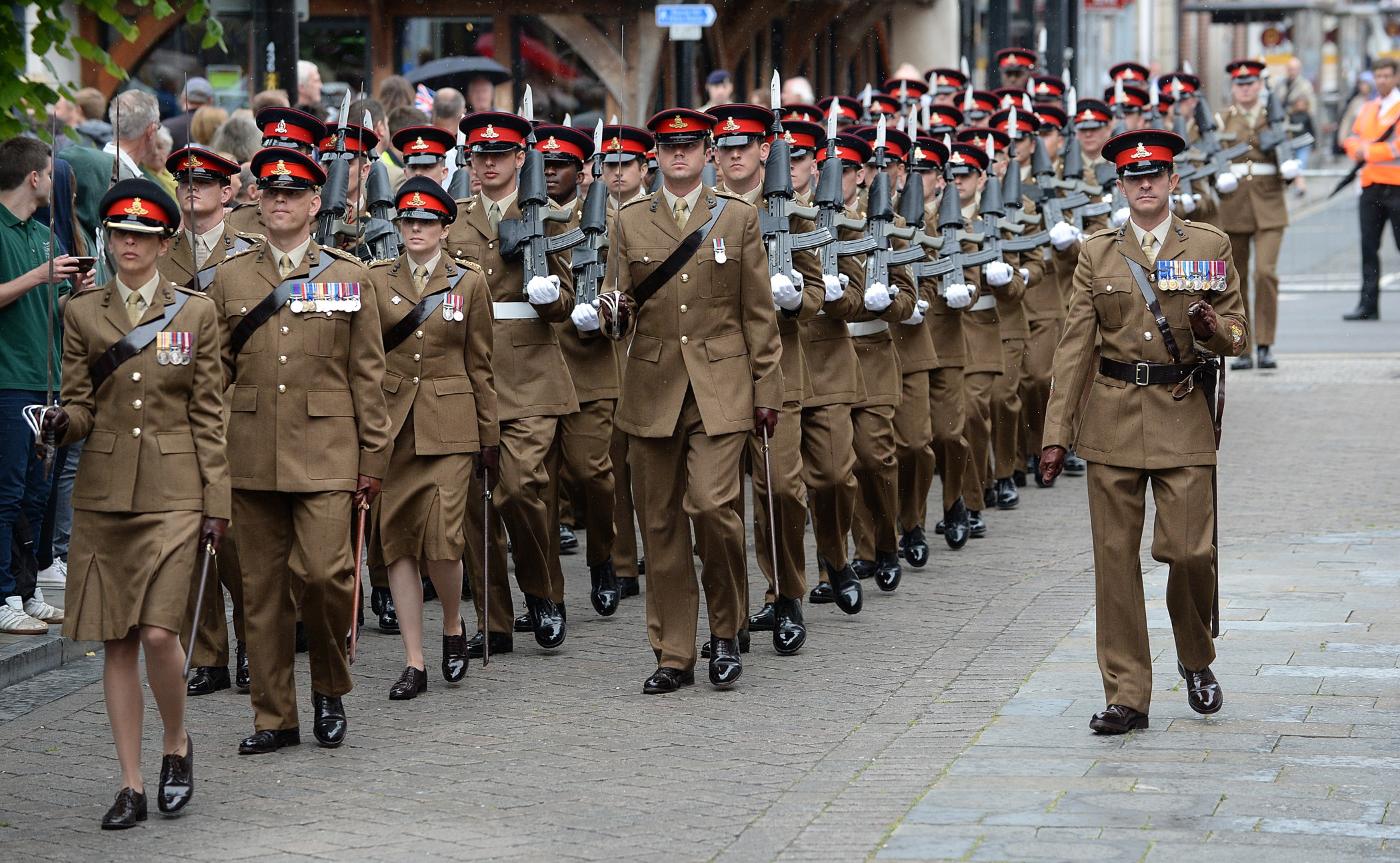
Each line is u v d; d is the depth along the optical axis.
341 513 14.07
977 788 12.42
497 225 17.86
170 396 12.60
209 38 13.69
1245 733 13.60
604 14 32.62
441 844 11.76
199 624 15.05
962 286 20.77
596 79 32.88
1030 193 24.56
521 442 17.33
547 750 13.97
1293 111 57.75
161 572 12.34
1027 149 25.05
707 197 15.84
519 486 17.14
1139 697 13.76
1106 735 13.66
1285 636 16.59
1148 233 13.96
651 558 15.89
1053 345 25.67
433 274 16.17
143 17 26.25
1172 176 13.98
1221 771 12.64
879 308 18.16
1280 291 49.41
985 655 16.61
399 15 32.25
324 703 14.28
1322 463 26.50
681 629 15.86
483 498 16.89
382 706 15.48
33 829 12.38
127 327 12.55
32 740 14.68
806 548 22.03
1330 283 49.22
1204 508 13.82
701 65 37.56
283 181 14.07
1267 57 74.06
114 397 12.52
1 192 17.28
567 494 21.58
